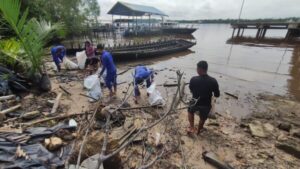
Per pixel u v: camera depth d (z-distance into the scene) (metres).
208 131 4.38
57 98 5.09
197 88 3.74
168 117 4.49
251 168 3.24
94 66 8.18
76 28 22.81
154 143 3.52
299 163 3.44
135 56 12.29
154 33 35.31
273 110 6.06
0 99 4.43
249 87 8.37
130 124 4.01
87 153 2.60
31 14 14.14
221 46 22.08
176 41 19.41
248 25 32.31
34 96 5.17
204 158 3.34
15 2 4.77
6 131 3.16
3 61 5.63
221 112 5.73
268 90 8.05
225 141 4.03
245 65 12.68
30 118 3.97
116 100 5.66
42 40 5.99
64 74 7.70
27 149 2.56
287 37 27.64
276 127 4.85
